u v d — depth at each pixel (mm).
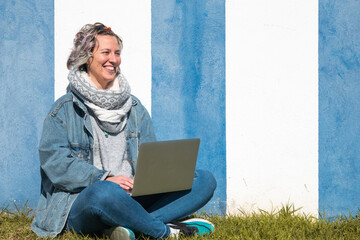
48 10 3441
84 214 2479
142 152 2420
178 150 2564
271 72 3590
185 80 3568
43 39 3436
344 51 3625
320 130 3607
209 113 3562
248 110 3576
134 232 2521
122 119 2953
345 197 3615
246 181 3566
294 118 3594
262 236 2625
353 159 3617
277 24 3594
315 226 2873
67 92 3084
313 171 3596
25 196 3420
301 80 3596
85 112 2812
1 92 3393
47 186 2824
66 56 3449
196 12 3568
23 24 3420
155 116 3551
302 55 3594
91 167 2658
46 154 2686
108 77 2916
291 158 3596
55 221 2621
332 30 3619
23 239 2656
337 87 3615
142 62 3533
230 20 3570
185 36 3570
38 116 3430
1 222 3057
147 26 3539
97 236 2660
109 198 2385
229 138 3562
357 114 3623
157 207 2740
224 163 3561
